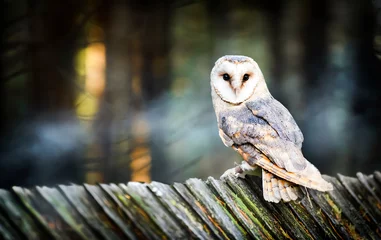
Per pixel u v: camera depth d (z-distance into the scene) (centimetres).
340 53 1689
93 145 1493
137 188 388
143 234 360
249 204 452
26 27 1577
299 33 1727
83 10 1625
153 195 394
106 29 1697
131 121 1581
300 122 1566
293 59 1716
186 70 1741
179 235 379
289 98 1636
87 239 339
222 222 415
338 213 498
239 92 573
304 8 1728
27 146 1362
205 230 398
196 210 405
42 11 1570
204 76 1725
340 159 1530
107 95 1645
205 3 1789
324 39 1702
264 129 536
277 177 499
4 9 1538
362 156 1529
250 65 588
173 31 1770
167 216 385
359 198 529
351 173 1516
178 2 1744
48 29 1572
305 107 1600
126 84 1672
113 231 351
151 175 1523
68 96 1556
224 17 1792
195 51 1769
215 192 437
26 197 341
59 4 1580
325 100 1594
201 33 1784
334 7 1692
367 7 1662
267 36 1755
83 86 1606
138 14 1730
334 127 1562
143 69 1703
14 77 1508
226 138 559
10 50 1527
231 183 459
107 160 1478
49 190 350
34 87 1524
